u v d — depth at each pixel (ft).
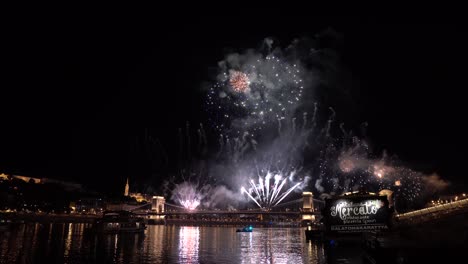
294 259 162.40
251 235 385.70
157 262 153.58
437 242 79.92
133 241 265.95
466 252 70.49
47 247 204.85
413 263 70.49
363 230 180.75
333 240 183.52
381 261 84.43
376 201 182.09
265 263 151.02
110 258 164.76
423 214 177.99
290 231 518.78
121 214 377.30
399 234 115.55
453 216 165.48
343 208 185.16
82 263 147.84
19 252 177.58
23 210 646.33
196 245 240.73
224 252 195.31
